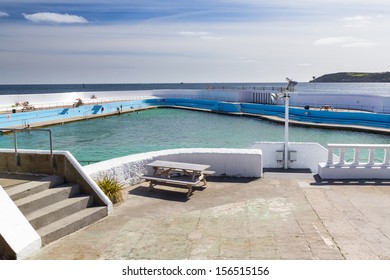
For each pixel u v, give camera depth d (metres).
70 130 32.50
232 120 39.00
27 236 5.06
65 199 6.32
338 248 5.14
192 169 7.58
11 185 6.30
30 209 5.68
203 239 5.49
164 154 8.94
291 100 44.22
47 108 39.19
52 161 6.84
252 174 8.91
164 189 8.04
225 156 8.95
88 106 41.75
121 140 27.69
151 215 6.50
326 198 7.28
